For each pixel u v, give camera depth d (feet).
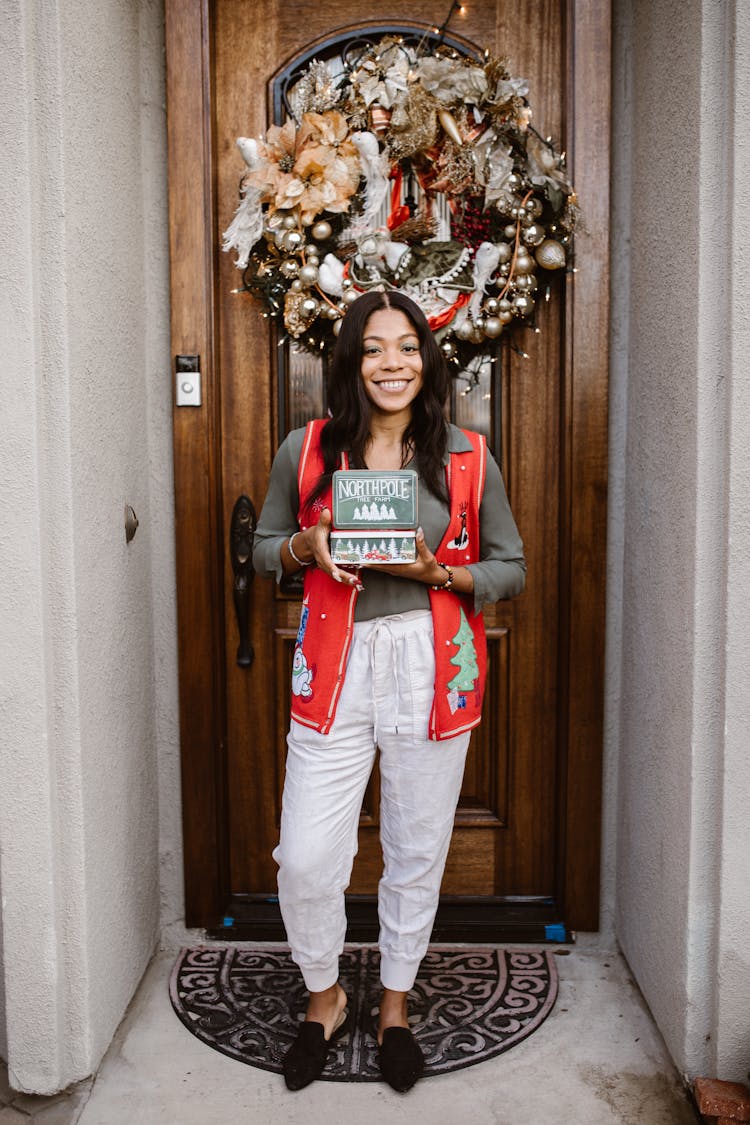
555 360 7.73
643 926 7.23
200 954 7.91
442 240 7.54
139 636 7.47
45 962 6.17
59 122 5.61
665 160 6.48
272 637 8.08
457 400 7.79
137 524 7.28
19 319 5.63
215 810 7.98
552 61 7.50
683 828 6.27
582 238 7.36
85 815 6.21
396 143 7.18
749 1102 5.91
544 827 8.23
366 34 7.50
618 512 7.77
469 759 8.19
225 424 7.88
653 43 6.73
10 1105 6.28
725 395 5.81
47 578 5.93
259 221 7.29
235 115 7.57
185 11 7.24
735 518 5.76
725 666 5.87
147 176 7.54
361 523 5.52
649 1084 6.43
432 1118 6.14
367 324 5.87
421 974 7.59
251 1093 6.38
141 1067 6.63
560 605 7.91
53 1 5.51
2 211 5.56
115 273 6.78
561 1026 7.02
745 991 6.08
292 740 6.24
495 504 6.29
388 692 6.02
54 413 5.81
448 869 8.29
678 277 6.23
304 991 7.39
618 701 7.92
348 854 6.30
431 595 6.01
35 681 5.89
